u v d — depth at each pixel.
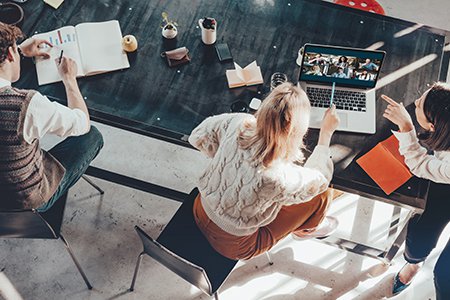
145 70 2.32
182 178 2.99
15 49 1.84
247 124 1.72
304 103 1.59
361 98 2.27
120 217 2.85
